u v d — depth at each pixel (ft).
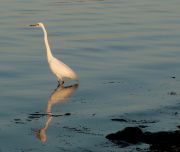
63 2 167.94
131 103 68.39
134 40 109.50
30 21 130.11
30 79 80.02
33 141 54.08
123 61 92.22
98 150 51.26
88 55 96.27
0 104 66.85
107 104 67.92
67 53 97.50
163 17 139.13
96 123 59.98
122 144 52.39
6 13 140.97
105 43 106.11
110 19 135.54
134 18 137.39
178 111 64.90
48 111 64.54
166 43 107.14
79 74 83.87
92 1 171.83
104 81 79.87
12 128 57.82
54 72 79.61
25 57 93.25
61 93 73.05
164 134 52.65
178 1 169.68
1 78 79.71
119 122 60.23
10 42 105.09
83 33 116.26
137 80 80.64
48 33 115.96
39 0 170.40
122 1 171.22
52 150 51.65
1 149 51.90
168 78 82.33
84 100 69.87
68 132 56.75
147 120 61.11
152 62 91.71
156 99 70.33
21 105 66.74
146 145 51.78
